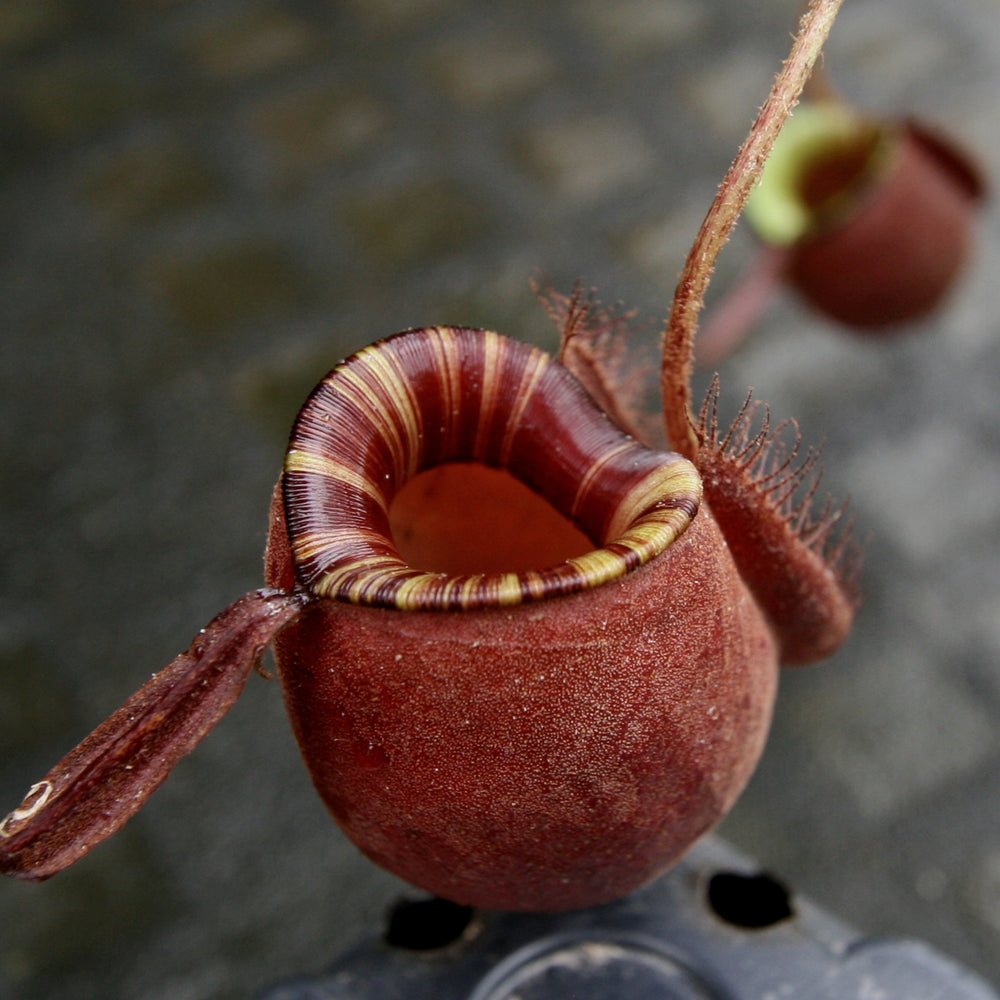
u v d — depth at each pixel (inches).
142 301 25.4
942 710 18.8
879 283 16.5
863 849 17.4
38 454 22.8
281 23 32.7
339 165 28.2
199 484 22.1
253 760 18.5
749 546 7.9
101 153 29.0
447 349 7.6
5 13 33.7
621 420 8.3
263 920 17.0
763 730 8.0
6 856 6.8
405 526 8.1
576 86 29.8
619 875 7.8
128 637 20.0
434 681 7.0
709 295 24.2
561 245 25.9
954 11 30.7
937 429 22.4
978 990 8.7
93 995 16.2
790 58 7.3
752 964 8.8
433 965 8.9
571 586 6.9
